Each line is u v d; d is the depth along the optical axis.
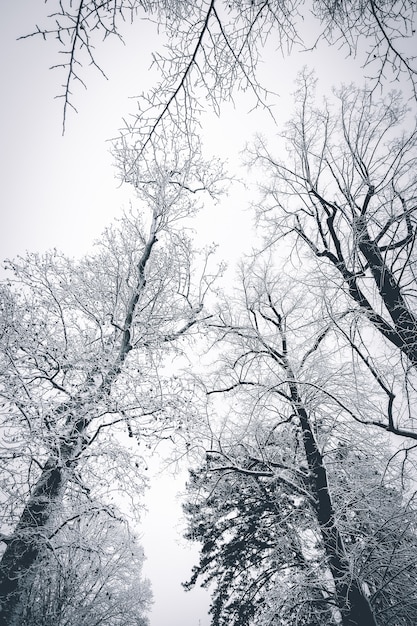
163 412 7.11
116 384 7.18
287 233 7.29
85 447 6.44
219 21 2.28
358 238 4.89
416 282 4.66
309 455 7.39
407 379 4.39
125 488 6.75
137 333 8.61
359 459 7.73
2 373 6.07
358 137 6.19
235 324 8.80
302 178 7.13
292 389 7.52
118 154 6.32
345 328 5.06
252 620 9.95
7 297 6.76
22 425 5.76
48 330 7.53
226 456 7.73
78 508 6.17
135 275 9.14
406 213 4.66
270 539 10.43
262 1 2.37
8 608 5.10
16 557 5.38
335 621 7.69
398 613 6.38
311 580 6.70
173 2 2.18
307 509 7.59
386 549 6.15
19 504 5.68
